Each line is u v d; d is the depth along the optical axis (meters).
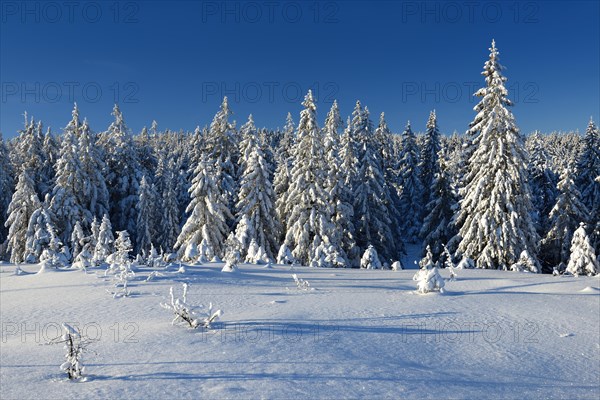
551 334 8.32
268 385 4.77
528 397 5.04
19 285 15.70
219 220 31.52
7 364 6.20
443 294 12.47
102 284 14.48
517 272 20.97
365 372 5.43
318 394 4.54
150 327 8.35
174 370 5.38
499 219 25.36
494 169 26.09
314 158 31.31
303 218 31.23
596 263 22.23
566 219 33.25
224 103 43.59
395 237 41.69
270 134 95.19
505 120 25.77
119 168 43.47
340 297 12.10
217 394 4.48
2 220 44.62
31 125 46.28
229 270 17.94
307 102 31.95
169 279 15.14
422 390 4.89
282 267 21.56
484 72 26.83
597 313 10.23
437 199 39.03
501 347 7.38
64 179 36.81
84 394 4.53
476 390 5.11
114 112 43.88
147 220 40.59
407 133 52.06
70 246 34.97
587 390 5.45
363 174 38.19
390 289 14.03
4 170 45.97
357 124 42.53
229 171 42.81
